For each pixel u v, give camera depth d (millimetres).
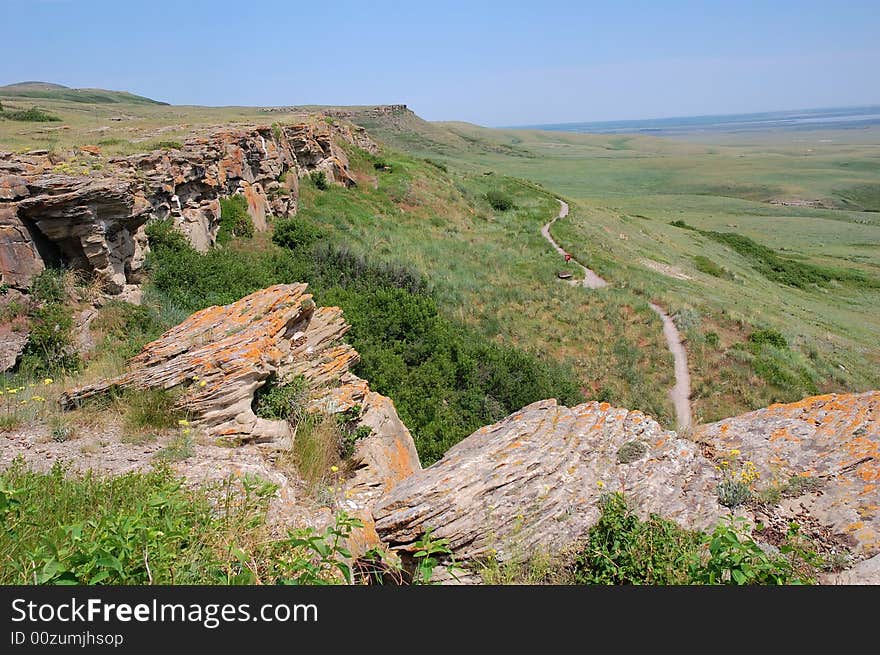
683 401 20875
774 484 5281
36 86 153125
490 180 59375
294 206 30219
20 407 7547
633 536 4496
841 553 4395
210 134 23469
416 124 162500
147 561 3715
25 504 4586
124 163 16141
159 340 9172
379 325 17656
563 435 6000
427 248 32469
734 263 52625
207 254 19328
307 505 6246
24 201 11234
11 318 10625
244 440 7219
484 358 18328
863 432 5691
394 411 9930
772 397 20969
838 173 129875
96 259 12367
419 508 5133
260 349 8195
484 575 4512
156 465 6016
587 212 55844
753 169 139500
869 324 39375
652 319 25938
